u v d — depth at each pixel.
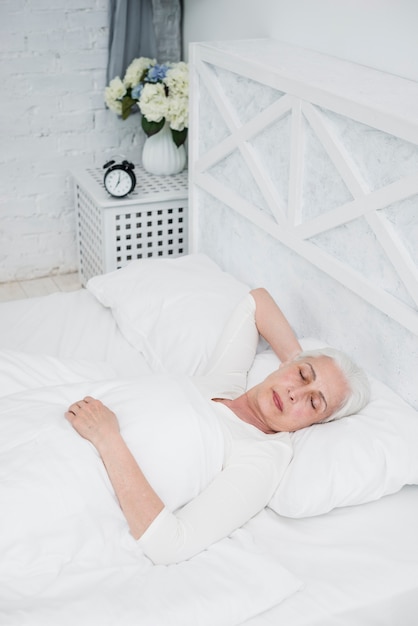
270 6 2.61
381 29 2.10
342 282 2.00
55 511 1.51
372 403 1.84
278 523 1.69
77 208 3.38
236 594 1.45
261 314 2.17
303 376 1.84
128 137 3.47
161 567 1.54
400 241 1.79
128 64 3.29
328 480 1.65
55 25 3.14
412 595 1.53
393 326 1.89
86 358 2.28
